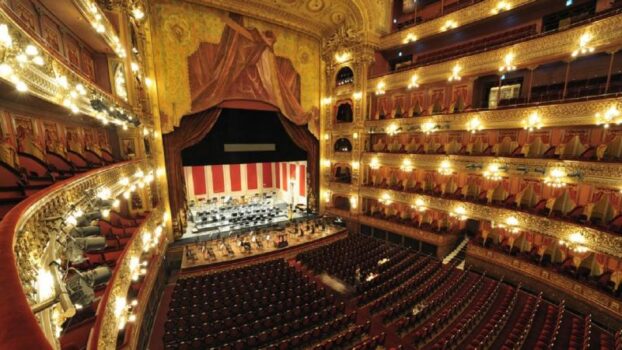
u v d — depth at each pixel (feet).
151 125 57.52
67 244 16.80
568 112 44.39
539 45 47.34
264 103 76.74
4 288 6.14
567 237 44.70
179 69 63.00
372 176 84.23
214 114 70.90
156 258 47.16
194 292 46.09
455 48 67.15
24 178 19.03
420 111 73.41
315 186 90.99
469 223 70.85
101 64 42.52
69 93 21.54
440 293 49.78
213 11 65.87
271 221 84.23
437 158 63.52
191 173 96.48
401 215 76.89
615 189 40.91
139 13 49.83
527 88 57.98
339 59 80.43
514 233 58.59
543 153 55.01
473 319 40.11
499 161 53.52
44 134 28.63
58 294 13.21
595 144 48.21
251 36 71.31
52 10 29.58
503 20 57.82
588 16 47.67
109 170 29.76
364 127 78.23
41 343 3.95
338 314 43.32
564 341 36.40
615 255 38.99
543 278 47.55
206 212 87.15
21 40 15.33
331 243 71.26
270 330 36.19
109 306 21.74
